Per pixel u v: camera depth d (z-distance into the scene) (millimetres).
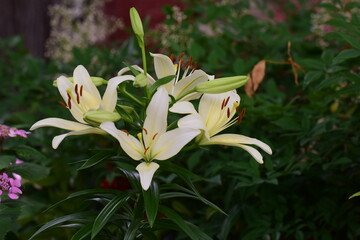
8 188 1412
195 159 1706
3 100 2539
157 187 1223
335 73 1611
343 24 1508
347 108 1837
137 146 1175
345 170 1753
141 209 1295
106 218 1202
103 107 1180
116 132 1152
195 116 1166
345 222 1668
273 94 1871
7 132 1511
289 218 1751
